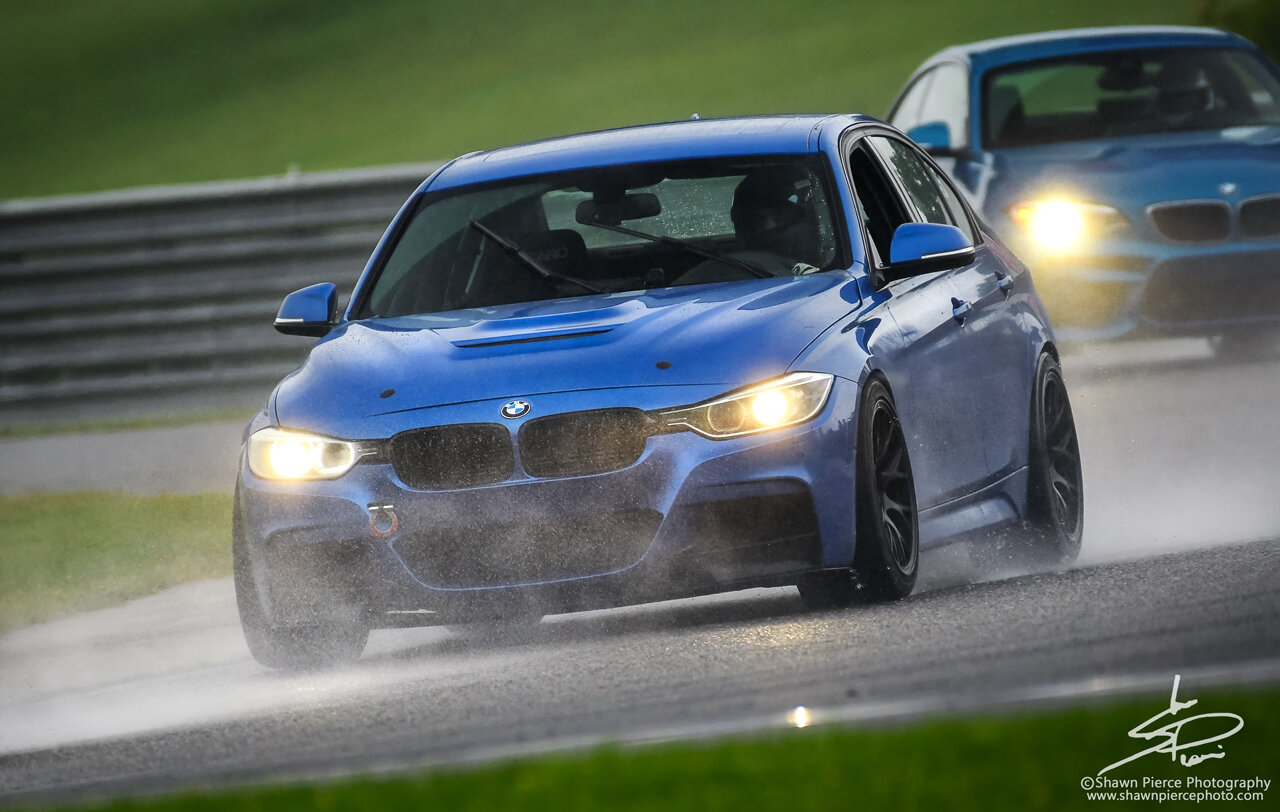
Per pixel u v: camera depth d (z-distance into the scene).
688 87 127.56
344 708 18.61
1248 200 41.72
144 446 53.38
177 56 160.88
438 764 14.06
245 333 63.56
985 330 26.45
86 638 29.12
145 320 63.78
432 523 21.47
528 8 162.12
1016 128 45.34
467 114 131.00
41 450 55.12
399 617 21.81
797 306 22.86
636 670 18.45
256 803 12.78
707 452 21.20
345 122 134.38
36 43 171.25
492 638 24.17
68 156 135.25
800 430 21.38
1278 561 21.33
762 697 15.90
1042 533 27.12
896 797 11.38
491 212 26.34
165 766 16.41
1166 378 43.34
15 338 64.19
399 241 26.75
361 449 21.92
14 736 20.88
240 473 22.97
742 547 21.27
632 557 21.17
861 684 15.93
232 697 21.72
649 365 21.70
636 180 26.20
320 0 172.25
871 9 143.25
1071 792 11.33
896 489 22.78
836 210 25.20
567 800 11.90
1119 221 41.72
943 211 29.02
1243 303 41.78
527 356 22.19
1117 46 46.81
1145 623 17.70
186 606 31.27
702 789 11.89
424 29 159.62
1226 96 45.88
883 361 22.91
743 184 25.73
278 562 22.20
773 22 144.75
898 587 22.22
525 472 21.38
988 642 17.59
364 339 23.97
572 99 130.38
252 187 64.75
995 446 26.05
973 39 125.94
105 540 37.81
